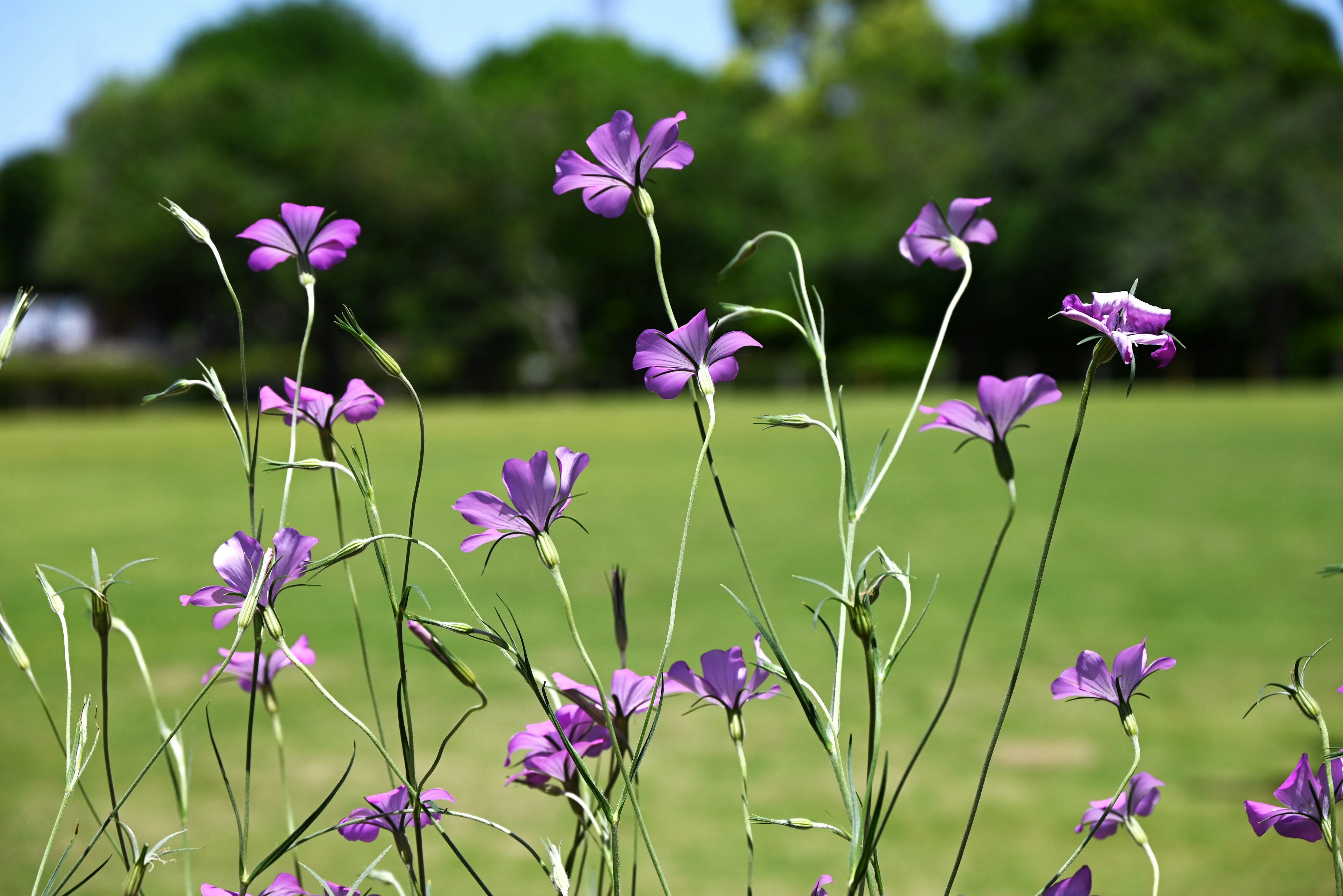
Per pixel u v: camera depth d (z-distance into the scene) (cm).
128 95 3356
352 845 266
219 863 252
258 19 4184
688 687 83
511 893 233
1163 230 2992
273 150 3216
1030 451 1442
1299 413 2039
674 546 761
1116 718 373
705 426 78
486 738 350
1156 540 762
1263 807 80
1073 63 3356
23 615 552
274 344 3625
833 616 524
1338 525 811
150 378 3575
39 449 1819
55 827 76
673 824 282
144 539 819
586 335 3806
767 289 3484
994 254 3312
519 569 675
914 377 3497
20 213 4597
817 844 268
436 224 3334
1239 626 506
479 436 1798
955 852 263
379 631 500
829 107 4328
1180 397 2759
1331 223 2906
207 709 73
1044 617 529
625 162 84
